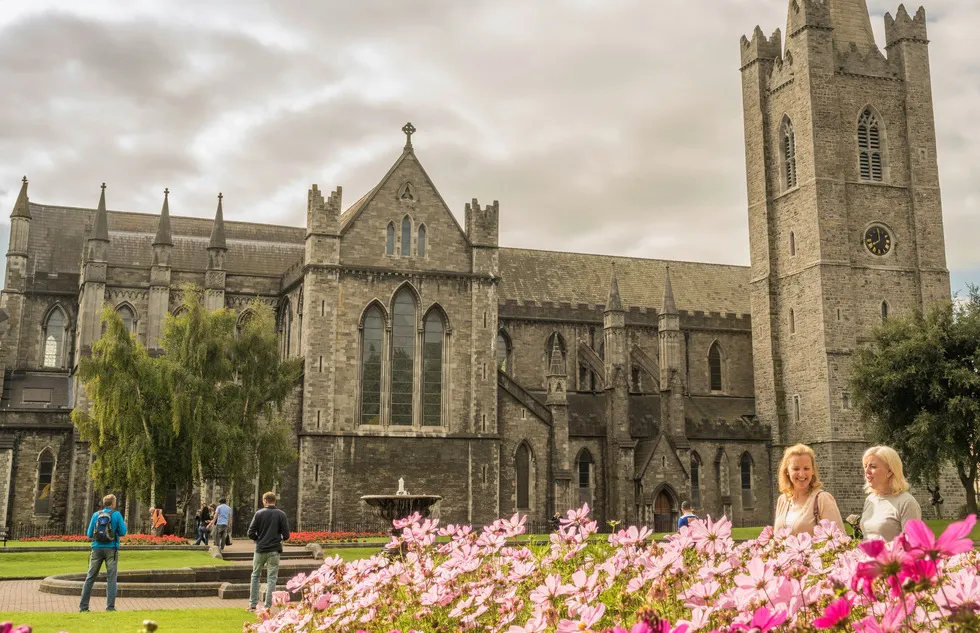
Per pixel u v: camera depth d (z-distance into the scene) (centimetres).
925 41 9650
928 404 7144
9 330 9056
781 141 9675
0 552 5147
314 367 7525
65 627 2347
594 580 1082
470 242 8088
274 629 1270
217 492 7350
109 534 2908
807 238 9150
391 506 5609
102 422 6738
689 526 1210
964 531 661
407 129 8138
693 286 10888
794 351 9275
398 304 7862
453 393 7806
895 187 9375
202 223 10144
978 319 7044
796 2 9469
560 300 9944
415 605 1266
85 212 10112
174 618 2591
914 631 802
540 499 8000
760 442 9362
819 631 833
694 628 851
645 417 9131
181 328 7219
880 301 9112
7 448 7794
